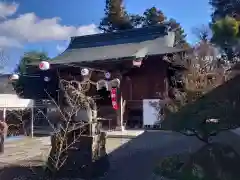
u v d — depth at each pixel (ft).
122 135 51.11
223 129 23.31
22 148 43.09
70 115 24.57
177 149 35.50
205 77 37.19
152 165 29.37
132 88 67.62
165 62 64.54
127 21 123.95
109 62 63.87
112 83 60.85
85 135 26.91
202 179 22.31
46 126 64.95
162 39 72.74
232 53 25.41
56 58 79.36
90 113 27.45
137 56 60.70
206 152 25.59
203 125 24.29
